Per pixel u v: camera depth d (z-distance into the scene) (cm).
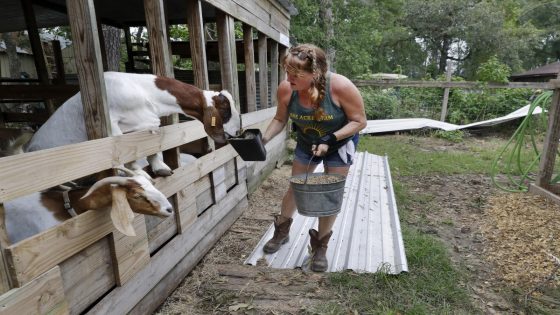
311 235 296
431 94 1155
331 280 274
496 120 977
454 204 462
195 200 308
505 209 438
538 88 1038
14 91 427
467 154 771
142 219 232
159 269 254
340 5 1580
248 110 492
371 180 530
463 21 2252
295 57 234
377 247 324
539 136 969
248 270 295
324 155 271
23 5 469
